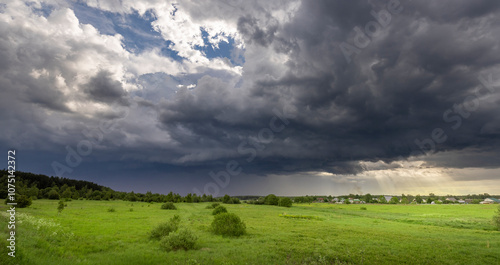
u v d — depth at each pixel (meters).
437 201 148.25
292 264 16.73
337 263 17.17
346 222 46.09
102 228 29.41
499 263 18.02
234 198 123.19
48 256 14.94
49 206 64.25
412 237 28.48
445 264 17.53
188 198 129.12
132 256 16.62
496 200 157.38
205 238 25.03
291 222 43.03
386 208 95.38
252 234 28.73
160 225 24.91
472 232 34.56
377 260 18.11
